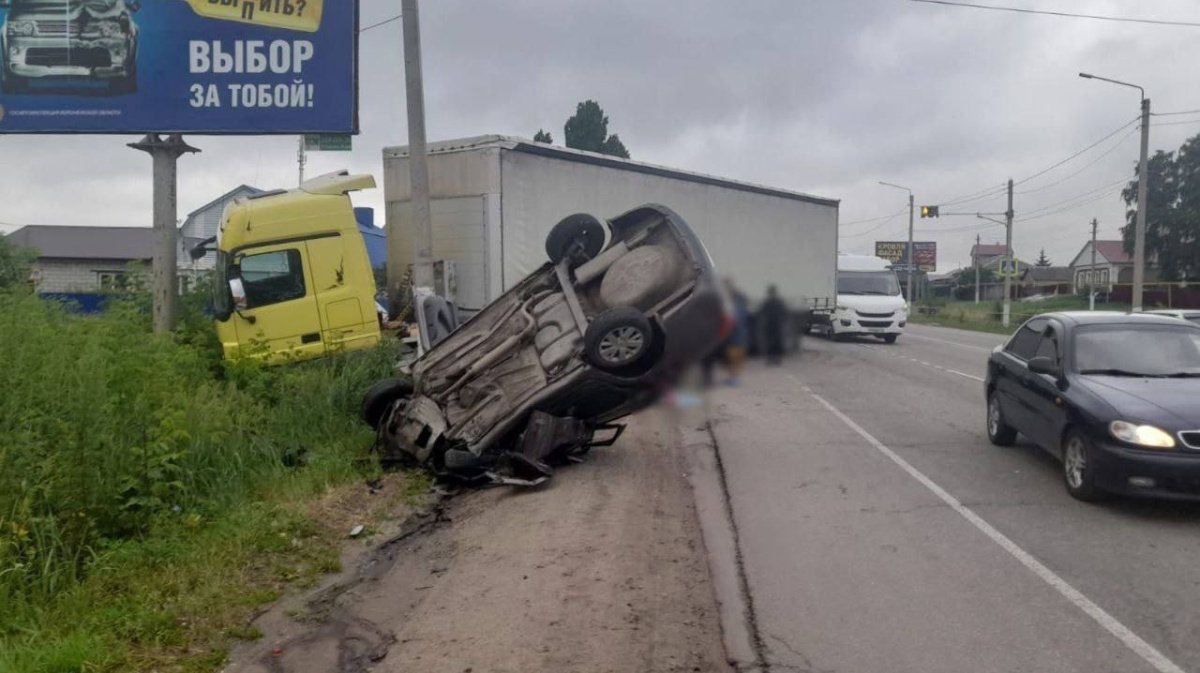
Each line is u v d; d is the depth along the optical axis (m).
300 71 15.00
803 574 6.95
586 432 10.37
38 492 6.95
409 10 14.03
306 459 9.98
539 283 10.83
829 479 9.90
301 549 7.66
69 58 14.79
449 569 7.23
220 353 12.89
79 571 6.68
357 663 5.57
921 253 115.00
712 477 10.05
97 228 43.34
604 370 9.94
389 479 9.98
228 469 8.98
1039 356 10.27
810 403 15.27
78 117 14.82
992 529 7.97
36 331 9.14
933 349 27.89
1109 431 8.23
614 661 5.46
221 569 6.91
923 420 13.66
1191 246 58.56
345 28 15.03
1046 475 9.92
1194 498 7.86
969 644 5.66
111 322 10.29
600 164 16.95
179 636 5.82
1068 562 7.11
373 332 13.67
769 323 14.87
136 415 7.88
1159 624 5.92
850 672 5.32
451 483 9.95
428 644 5.75
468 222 15.09
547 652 5.57
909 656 5.51
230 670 5.43
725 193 20.89
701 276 10.69
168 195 14.81
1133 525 8.04
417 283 14.16
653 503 8.95
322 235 13.42
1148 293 57.88
